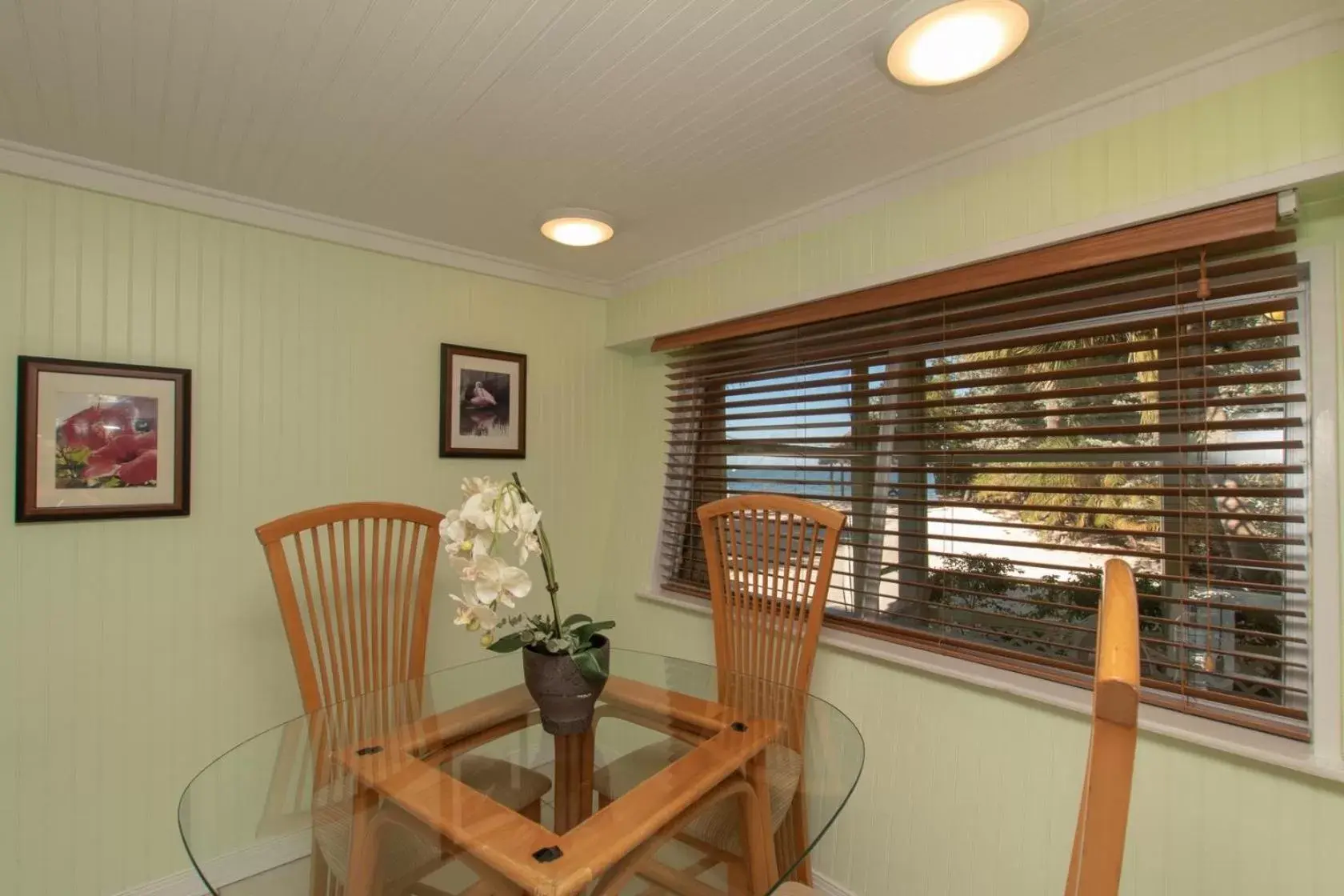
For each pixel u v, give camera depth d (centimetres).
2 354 165
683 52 129
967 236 169
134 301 183
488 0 114
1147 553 146
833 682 199
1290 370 128
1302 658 129
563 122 156
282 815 122
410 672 193
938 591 188
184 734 189
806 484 225
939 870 169
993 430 176
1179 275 140
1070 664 157
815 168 179
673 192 196
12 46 125
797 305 213
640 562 288
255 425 204
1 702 164
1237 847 128
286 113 152
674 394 284
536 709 167
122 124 156
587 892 96
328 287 220
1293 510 132
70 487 171
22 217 168
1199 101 133
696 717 161
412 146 167
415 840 110
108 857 177
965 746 167
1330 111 118
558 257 258
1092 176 147
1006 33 114
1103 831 52
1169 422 146
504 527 134
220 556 196
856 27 122
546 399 279
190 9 115
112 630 179
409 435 238
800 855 112
